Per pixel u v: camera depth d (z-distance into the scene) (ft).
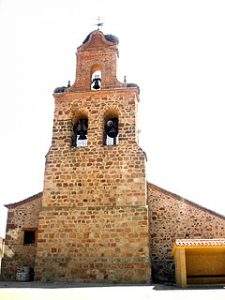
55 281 61.11
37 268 62.39
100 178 66.23
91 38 77.46
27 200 72.38
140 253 60.54
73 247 62.75
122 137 68.44
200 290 43.27
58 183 67.05
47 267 62.23
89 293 37.73
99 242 62.39
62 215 64.85
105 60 75.15
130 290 43.16
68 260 62.13
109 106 71.15
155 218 68.08
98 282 59.72
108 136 71.41
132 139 67.97
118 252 61.26
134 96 71.10
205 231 66.18
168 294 37.22
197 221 66.95
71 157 68.39
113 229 62.75
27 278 65.46
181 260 52.95
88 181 66.39
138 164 66.08
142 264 59.82
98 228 63.21
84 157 68.03
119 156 67.10
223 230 65.82
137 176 65.36
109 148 67.92
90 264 61.36
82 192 65.82
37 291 39.60
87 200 65.21
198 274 56.95
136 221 62.49
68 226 64.08
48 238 63.82
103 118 70.79
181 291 41.75
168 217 67.87
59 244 63.26
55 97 73.67
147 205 66.49
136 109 71.46
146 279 58.85
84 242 62.75
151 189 70.03
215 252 58.03
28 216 71.26
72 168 67.62
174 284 58.03
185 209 67.92
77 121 73.10
